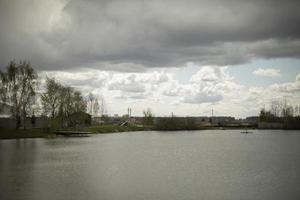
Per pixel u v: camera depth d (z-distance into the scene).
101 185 34.25
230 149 76.00
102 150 72.06
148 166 47.88
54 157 58.31
